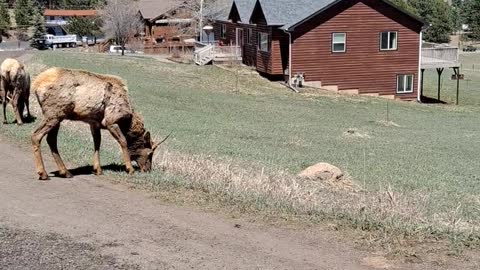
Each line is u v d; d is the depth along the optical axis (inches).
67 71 397.1
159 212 331.3
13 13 4005.9
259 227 307.3
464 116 1354.6
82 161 466.9
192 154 572.1
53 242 284.2
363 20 1582.2
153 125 810.2
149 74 1476.4
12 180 404.5
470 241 286.4
